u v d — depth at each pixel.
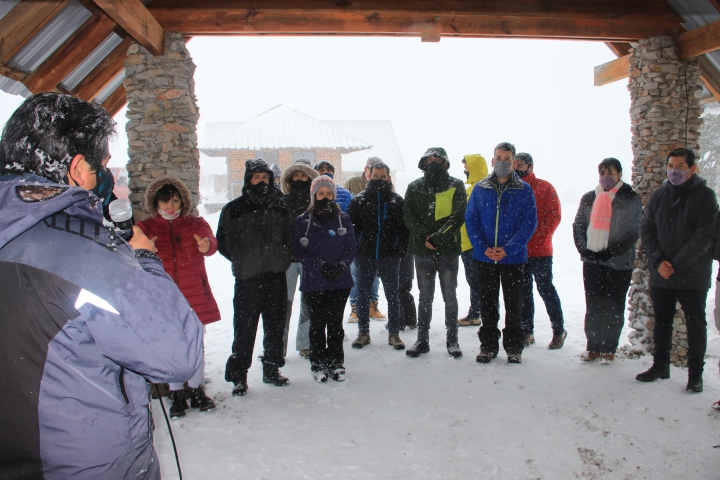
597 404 3.18
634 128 4.45
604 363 3.92
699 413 3.03
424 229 4.08
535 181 4.38
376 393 3.42
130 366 1.05
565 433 2.82
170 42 4.14
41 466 0.99
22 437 0.97
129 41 4.62
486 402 3.24
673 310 3.48
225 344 4.68
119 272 1.04
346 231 3.74
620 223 3.77
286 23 4.20
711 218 3.19
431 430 2.88
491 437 2.79
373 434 2.84
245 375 3.49
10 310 0.96
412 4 4.27
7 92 4.28
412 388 3.49
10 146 1.05
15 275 0.97
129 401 1.11
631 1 4.34
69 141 1.07
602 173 3.87
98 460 1.03
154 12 4.11
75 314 0.99
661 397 3.28
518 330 3.94
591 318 3.93
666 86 4.23
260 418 3.06
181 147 4.14
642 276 4.23
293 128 24.30
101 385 1.03
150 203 3.26
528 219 3.86
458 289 7.25
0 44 3.46
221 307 6.24
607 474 2.41
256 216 3.44
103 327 1.00
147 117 4.09
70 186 1.02
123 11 3.35
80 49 4.04
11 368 0.96
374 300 5.50
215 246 3.36
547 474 2.42
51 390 0.97
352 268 5.18
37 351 0.97
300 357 4.28
